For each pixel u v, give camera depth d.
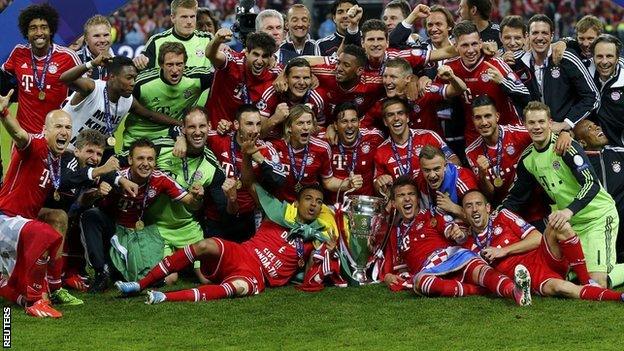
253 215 14.10
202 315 11.69
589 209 13.03
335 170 14.00
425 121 14.33
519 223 12.75
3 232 11.77
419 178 13.44
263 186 13.70
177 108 14.38
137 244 13.31
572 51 14.59
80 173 12.38
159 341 10.66
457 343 10.48
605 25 36.44
